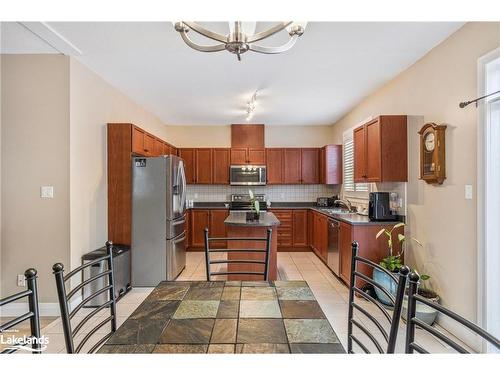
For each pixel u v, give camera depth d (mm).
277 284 1759
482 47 2232
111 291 1613
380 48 2826
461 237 2453
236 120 5934
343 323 2734
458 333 2459
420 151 2928
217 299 1516
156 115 5527
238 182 6023
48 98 2930
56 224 2943
